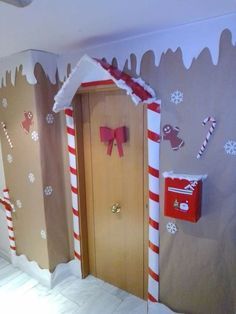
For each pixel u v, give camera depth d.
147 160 1.96
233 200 1.57
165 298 2.00
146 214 2.08
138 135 1.97
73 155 2.28
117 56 1.85
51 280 2.44
